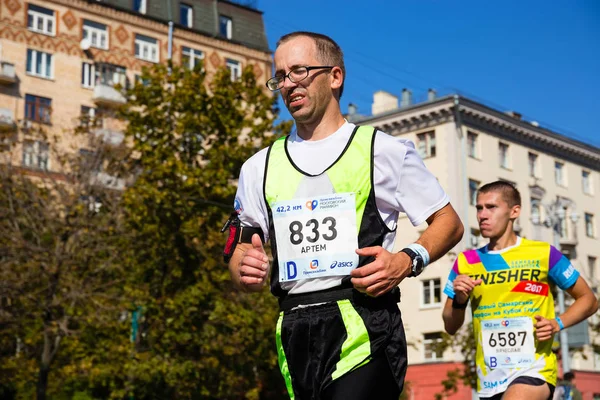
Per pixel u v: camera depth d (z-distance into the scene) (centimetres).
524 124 5019
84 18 4469
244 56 5103
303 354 346
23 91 4206
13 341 2695
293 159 364
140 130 2527
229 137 2566
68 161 2647
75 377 2416
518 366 619
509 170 4941
